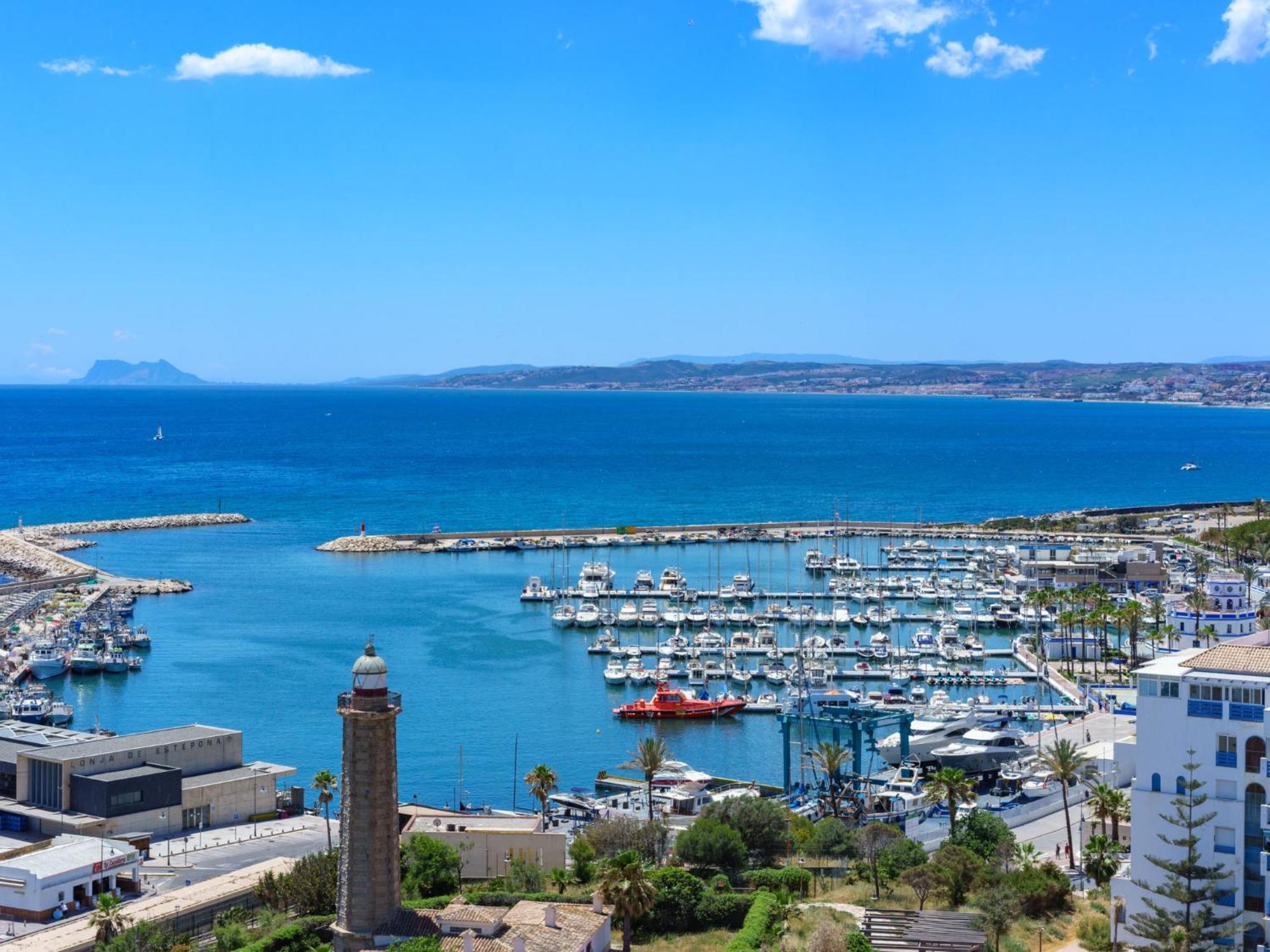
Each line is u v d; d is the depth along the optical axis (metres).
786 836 151.25
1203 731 113.38
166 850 155.50
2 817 158.88
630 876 118.12
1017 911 122.56
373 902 109.75
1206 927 108.88
